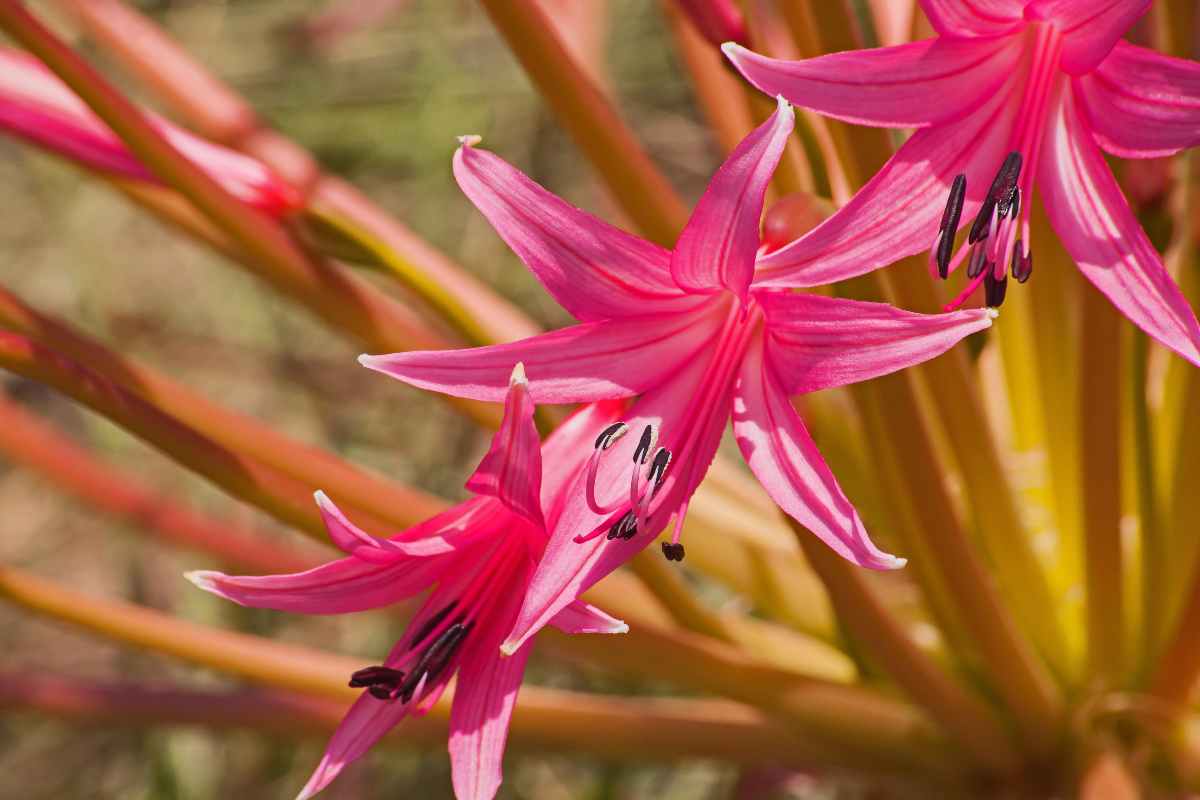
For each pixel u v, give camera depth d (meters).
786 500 0.38
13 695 0.48
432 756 0.66
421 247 0.49
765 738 0.48
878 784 0.49
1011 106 0.39
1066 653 0.48
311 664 0.47
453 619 0.40
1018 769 0.48
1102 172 0.39
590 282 0.39
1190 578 0.47
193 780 0.63
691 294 0.40
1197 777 0.47
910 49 0.39
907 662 0.45
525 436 0.38
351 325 0.46
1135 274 0.39
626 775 0.62
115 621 0.47
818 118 0.45
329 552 0.50
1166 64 0.39
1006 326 0.50
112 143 0.45
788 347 0.39
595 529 0.39
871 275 0.41
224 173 0.45
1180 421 0.46
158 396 0.44
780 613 0.48
